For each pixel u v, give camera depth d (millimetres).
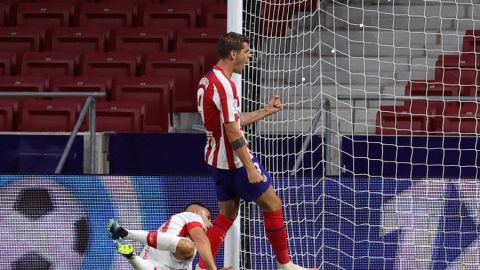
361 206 32219
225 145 26797
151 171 37625
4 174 32562
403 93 48031
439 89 45219
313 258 32219
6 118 43781
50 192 32594
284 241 27438
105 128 42969
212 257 27219
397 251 32188
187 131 47406
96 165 36875
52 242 32562
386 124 41594
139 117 43188
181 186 32406
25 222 32562
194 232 27328
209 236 27781
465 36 46250
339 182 32344
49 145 37250
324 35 50375
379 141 36625
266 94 36938
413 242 32250
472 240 32219
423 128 41625
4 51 51656
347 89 47594
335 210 32281
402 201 32250
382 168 34938
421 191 32281
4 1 56812
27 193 32594
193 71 48250
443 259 32219
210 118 26688
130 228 32406
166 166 37625
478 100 37750
